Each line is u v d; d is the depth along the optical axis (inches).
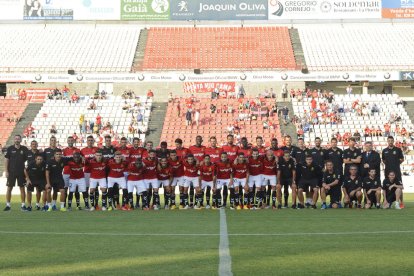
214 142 673.6
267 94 1654.8
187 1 1942.7
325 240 332.2
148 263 251.9
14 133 1508.4
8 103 1621.6
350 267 240.5
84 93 1738.4
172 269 236.8
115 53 1868.8
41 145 1462.8
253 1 1936.5
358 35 1947.6
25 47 1891.0
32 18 1942.7
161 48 1892.2
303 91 1667.1
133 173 655.8
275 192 658.2
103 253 283.4
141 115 1545.3
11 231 392.2
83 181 652.7
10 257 271.1
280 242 323.0
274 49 1876.2
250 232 378.6
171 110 1599.4
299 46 1902.1
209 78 1689.2
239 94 1669.5
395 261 255.3
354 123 1523.1
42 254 280.7
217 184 660.1
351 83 1798.7
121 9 1945.1
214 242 324.8
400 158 651.5
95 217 525.0
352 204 659.4
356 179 652.7
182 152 666.8
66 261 259.0
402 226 418.3
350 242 322.0
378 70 1750.7
